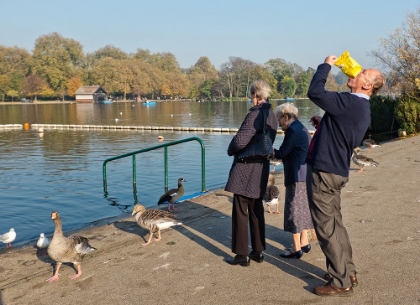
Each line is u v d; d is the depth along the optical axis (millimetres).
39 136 36312
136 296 4695
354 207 7832
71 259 5160
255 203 5344
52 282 5148
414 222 6730
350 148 4281
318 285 4742
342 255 4418
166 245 6281
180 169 18453
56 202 13039
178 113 70500
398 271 4969
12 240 8445
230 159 21172
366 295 4438
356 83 4348
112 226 7473
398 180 10094
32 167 20156
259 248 5426
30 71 130375
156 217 6305
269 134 5145
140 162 20578
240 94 140625
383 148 16734
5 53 128875
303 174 5418
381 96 29406
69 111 81000
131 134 37406
